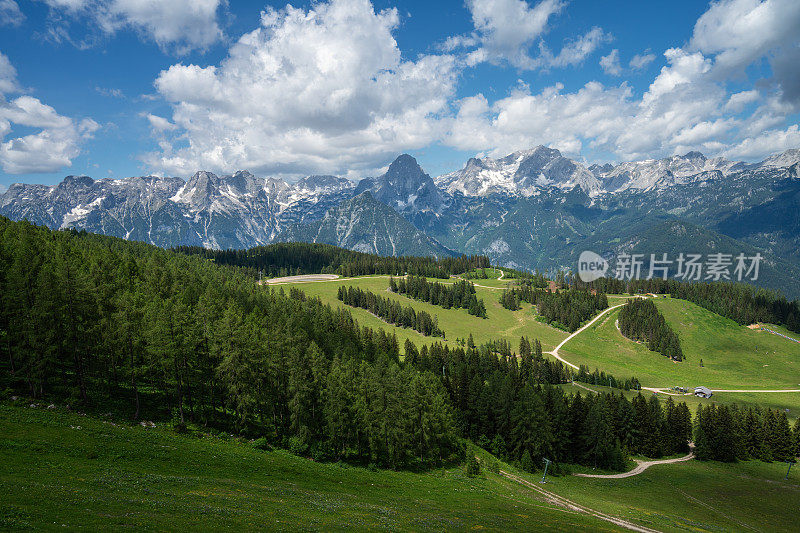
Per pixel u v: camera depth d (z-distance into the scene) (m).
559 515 56.22
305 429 69.38
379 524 39.19
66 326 62.00
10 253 90.00
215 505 37.50
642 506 72.81
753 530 66.25
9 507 28.14
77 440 49.41
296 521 36.47
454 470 80.38
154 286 104.44
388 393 75.81
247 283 199.75
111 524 28.62
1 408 52.84
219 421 71.00
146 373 70.31
